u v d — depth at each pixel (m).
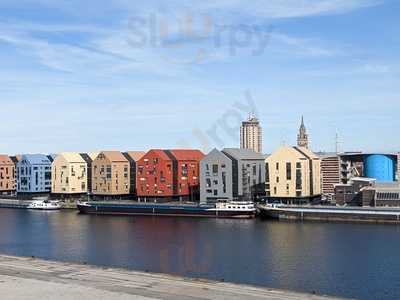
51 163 183.75
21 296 42.19
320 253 77.19
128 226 114.44
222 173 144.38
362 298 53.66
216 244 86.69
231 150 147.50
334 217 118.94
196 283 45.47
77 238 96.06
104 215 141.75
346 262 70.50
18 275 49.56
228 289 43.22
